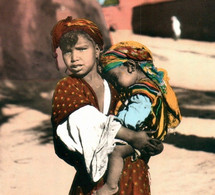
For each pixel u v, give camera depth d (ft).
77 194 9.07
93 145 8.56
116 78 9.12
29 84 35.24
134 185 8.96
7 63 34.12
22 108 31.55
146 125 8.85
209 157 22.66
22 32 33.96
